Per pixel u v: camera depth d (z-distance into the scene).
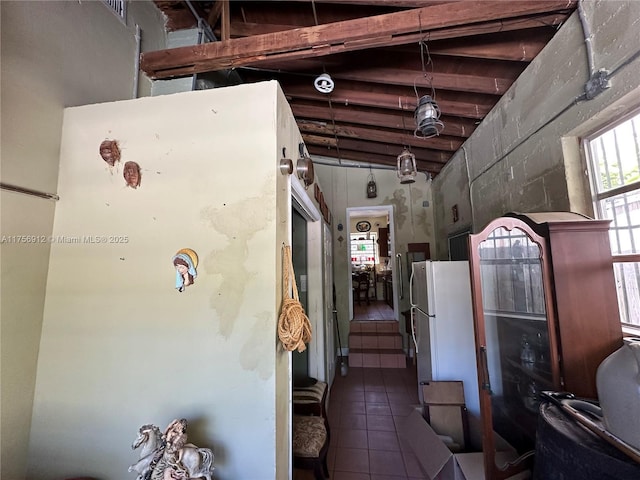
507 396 1.81
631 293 1.49
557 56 1.87
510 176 2.48
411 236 5.03
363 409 3.02
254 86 1.35
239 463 1.18
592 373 1.41
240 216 1.30
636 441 0.90
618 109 1.50
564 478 1.06
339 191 5.25
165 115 1.41
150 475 0.97
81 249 1.40
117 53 1.90
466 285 2.58
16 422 1.26
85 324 1.35
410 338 4.65
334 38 1.91
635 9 1.34
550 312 1.48
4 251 1.23
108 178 1.42
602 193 1.69
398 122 3.37
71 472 1.28
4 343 1.23
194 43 2.39
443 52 2.22
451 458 1.83
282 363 1.33
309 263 3.17
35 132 1.36
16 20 1.29
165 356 1.28
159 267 1.33
